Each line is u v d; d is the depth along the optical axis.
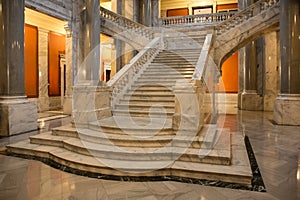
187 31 13.30
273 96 13.94
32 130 7.95
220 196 3.61
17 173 4.53
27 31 13.25
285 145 6.24
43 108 14.19
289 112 9.05
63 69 15.96
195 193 3.73
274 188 3.84
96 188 3.90
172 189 3.88
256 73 14.41
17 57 7.60
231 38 10.68
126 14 15.76
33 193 3.70
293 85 9.02
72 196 3.61
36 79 13.85
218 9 20.94
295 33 8.85
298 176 4.28
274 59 13.86
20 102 7.57
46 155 5.57
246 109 14.43
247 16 10.57
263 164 4.86
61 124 9.10
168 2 21.92
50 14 10.70
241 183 4.08
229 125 9.08
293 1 8.84
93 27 9.86
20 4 7.71
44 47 14.26
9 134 7.16
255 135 7.40
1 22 7.38
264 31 10.74
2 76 7.38
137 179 4.30
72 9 12.20
